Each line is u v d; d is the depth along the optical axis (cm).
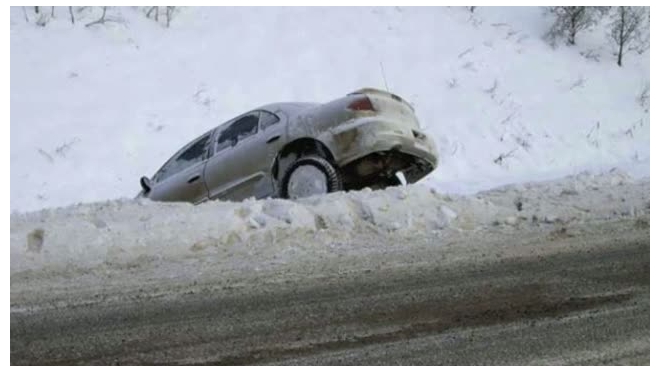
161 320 562
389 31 1805
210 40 1720
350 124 880
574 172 1345
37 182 1300
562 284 631
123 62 1620
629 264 671
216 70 1630
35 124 1424
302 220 737
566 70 1775
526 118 1581
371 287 622
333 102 909
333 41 1752
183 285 621
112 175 1345
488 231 753
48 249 655
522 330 555
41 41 1638
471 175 1396
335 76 1655
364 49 1736
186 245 692
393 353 519
